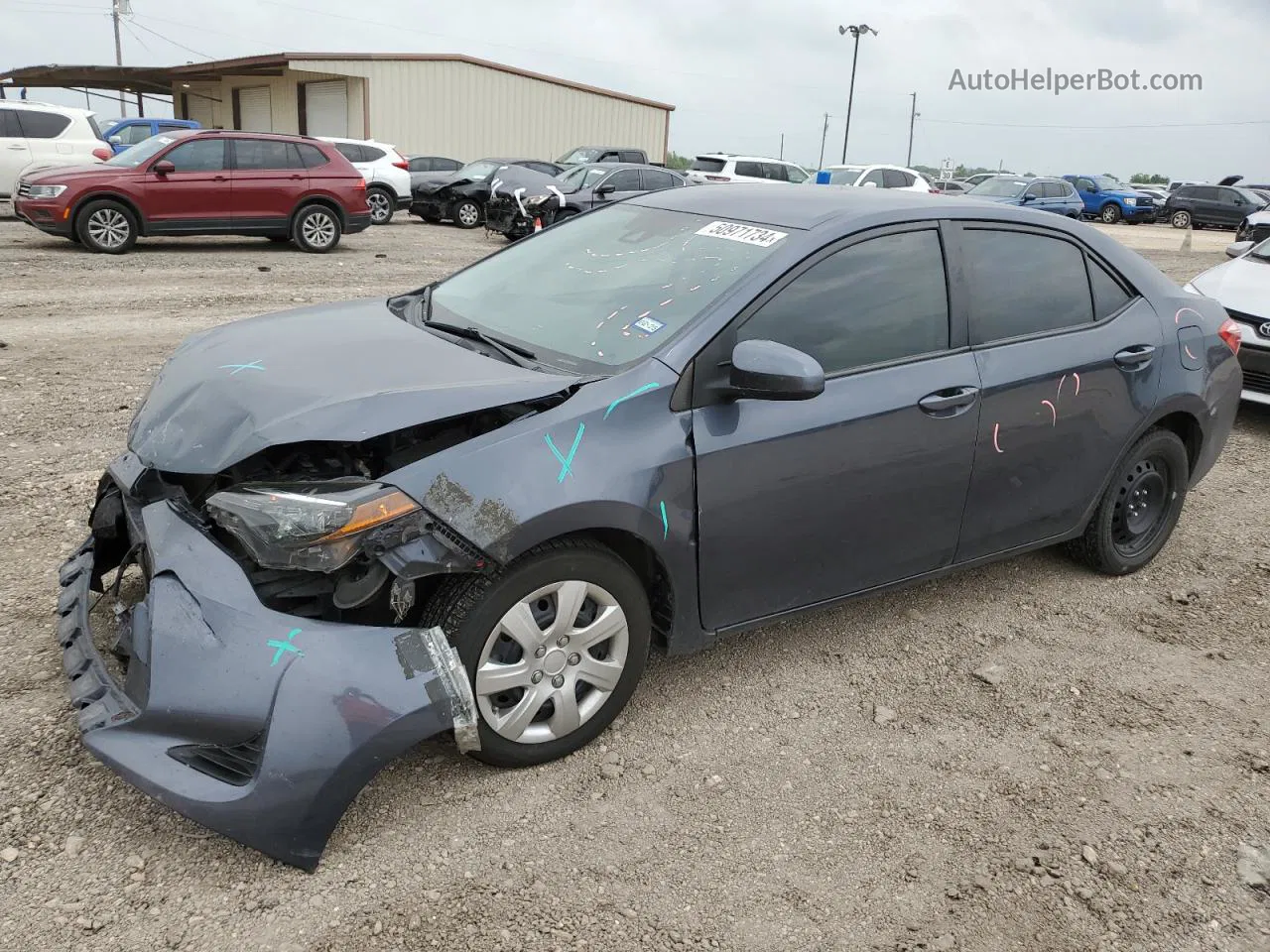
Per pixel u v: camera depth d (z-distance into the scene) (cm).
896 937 249
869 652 385
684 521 300
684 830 280
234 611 251
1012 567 467
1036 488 394
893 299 347
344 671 248
